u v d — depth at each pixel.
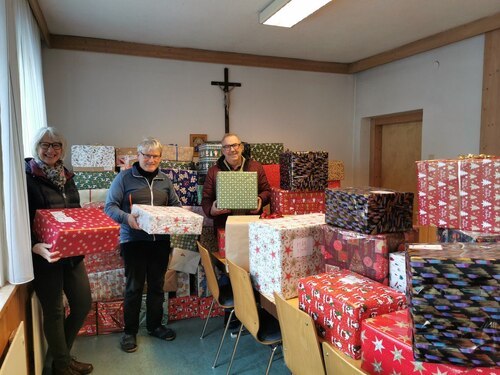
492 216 1.39
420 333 1.05
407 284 1.14
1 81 1.65
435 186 1.55
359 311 1.32
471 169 1.43
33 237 1.98
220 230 2.80
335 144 5.50
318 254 1.98
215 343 2.82
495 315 0.99
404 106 4.68
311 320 1.41
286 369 2.46
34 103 3.07
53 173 2.07
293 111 5.20
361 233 1.68
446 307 1.03
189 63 4.63
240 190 2.73
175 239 3.18
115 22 3.67
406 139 5.09
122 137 4.40
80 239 1.77
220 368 2.48
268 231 1.95
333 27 3.83
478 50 3.76
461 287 1.02
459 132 3.98
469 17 3.59
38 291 2.01
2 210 1.72
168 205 2.79
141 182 2.67
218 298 2.50
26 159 2.07
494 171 1.38
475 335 1.01
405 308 1.41
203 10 3.37
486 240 1.39
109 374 2.41
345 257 1.77
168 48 4.47
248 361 2.57
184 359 2.60
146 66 4.45
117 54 4.32
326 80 5.37
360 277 1.64
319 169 2.85
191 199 3.41
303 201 2.83
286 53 4.83
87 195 3.27
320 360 1.41
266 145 3.53
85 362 2.56
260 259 2.06
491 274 1.00
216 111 4.80
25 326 1.94
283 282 1.87
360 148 5.51
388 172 5.41
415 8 3.36
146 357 2.62
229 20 3.62
